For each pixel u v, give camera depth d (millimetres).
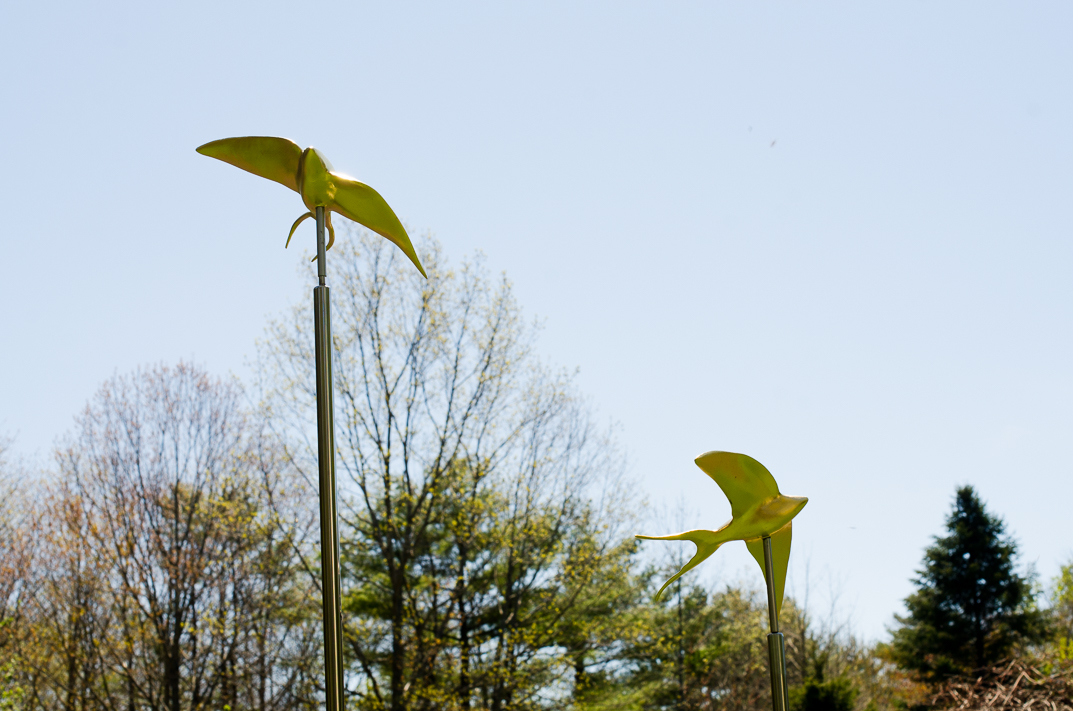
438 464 15547
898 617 24641
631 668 19344
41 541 15484
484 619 16219
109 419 15828
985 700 10883
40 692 15633
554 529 16062
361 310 15750
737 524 3312
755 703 24062
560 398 16562
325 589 2707
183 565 15078
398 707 14023
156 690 15086
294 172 3082
